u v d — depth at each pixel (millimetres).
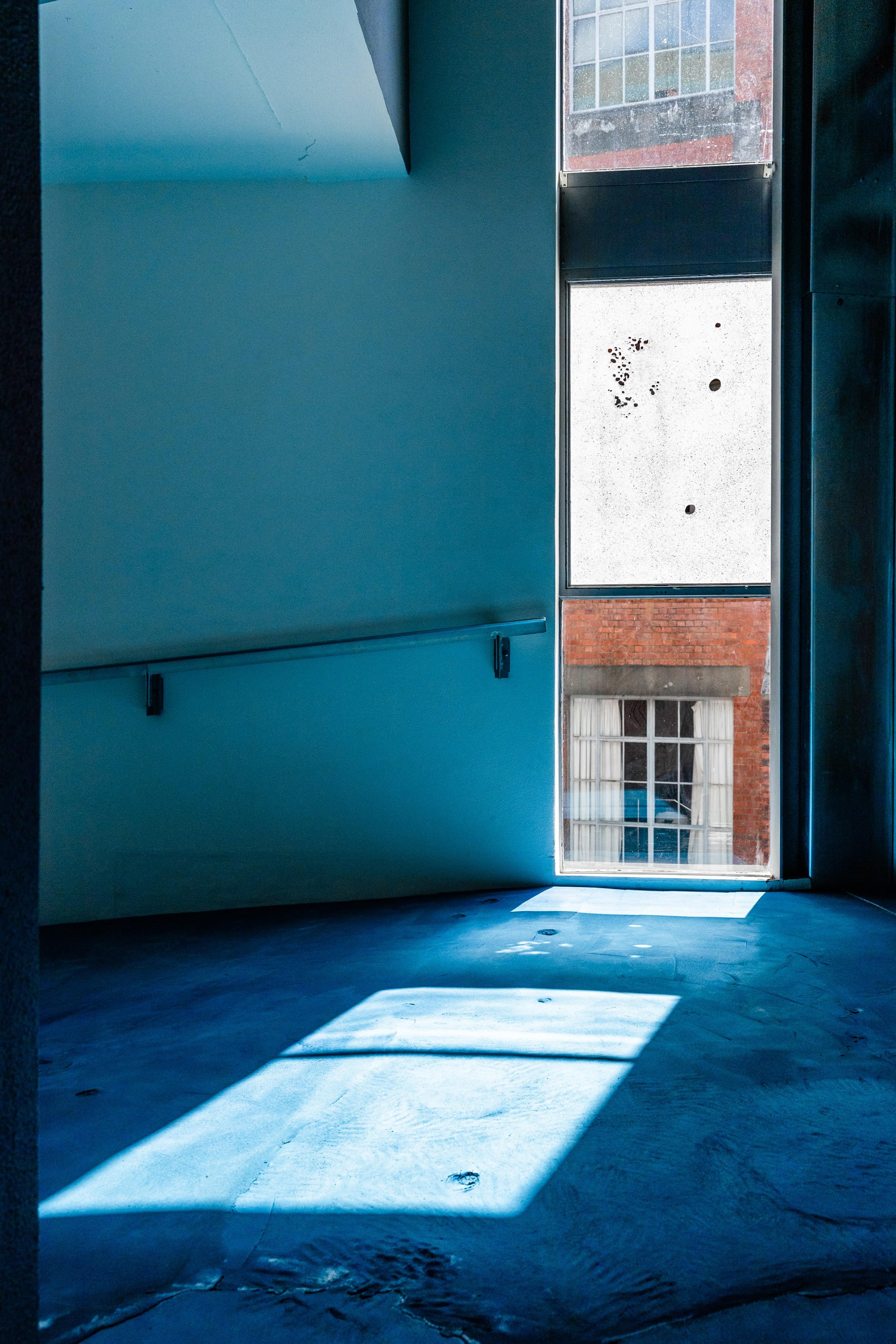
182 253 3543
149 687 3527
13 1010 669
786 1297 1184
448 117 3473
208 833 3588
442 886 3561
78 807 3578
